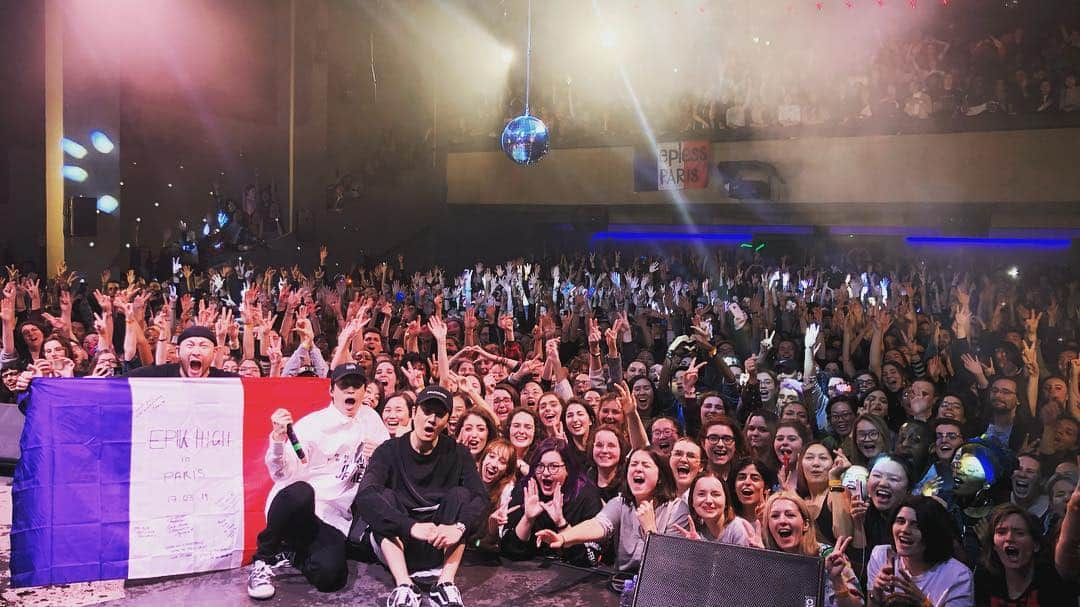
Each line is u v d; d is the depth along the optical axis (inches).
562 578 227.9
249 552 231.5
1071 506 173.9
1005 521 181.8
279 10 888.9
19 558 214.2
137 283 649.0
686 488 219.8
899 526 181.2
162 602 210.5
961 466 222.8
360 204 880.9
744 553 179.2
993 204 700.0
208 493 229.3
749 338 474.3
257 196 847.1
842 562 179.6
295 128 885.2
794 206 773.9
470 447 252.4
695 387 337.7
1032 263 718.5
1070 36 702.5
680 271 776.9
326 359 432.1
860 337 413.1
